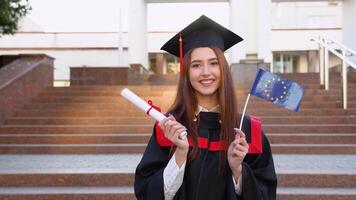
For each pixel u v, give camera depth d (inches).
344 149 295.9
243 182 84.7
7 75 408.5
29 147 309.9
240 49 572.1
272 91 94.0
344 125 337.7
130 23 630.5
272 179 90.8
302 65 1027.9
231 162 83.2
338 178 209.8
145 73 661.3
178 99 91.3
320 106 386.0
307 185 210.4
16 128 350.0
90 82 570.3
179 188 85.2
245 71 542.9
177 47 101.2
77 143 325.7
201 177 85.0
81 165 246.5
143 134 333.1
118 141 324.8
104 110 384.8
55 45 979.3
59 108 403.9
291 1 630.5
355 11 606.2
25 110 393.4
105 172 217.0
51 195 199.9
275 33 992.9
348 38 613.6
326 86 420.8
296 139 315.9
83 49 956.0
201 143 86.8
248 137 90.6
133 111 381.1
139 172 90.0
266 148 93.3
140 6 629.3
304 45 986.7
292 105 93.0
